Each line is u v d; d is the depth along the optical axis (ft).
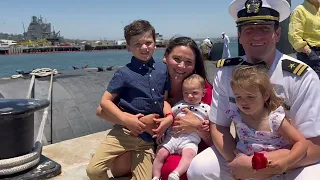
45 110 15.74
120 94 9.88
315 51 15.23
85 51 279.90
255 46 7.87
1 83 20.97
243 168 7.59
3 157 11.57
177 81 9.97
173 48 9.72
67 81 22.21
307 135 7.68
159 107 9.77
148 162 9.73
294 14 15.35
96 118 20.26
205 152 8.98
